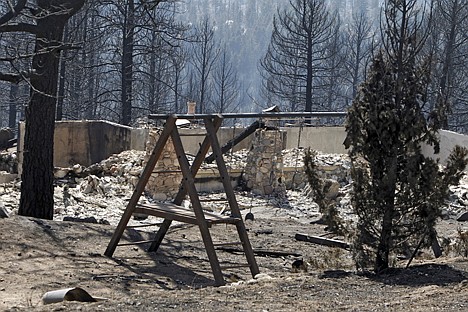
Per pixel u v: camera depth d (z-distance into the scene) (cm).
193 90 7075
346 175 2842
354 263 1109
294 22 5238
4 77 1454
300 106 5825
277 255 1472
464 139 2722
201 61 8238
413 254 999
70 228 1448
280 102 6756
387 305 760
